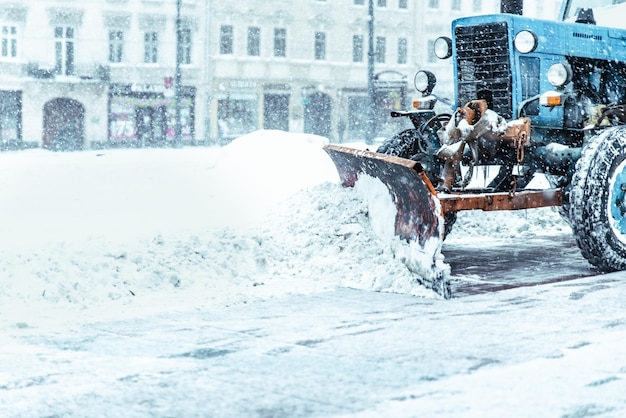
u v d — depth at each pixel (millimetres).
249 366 5676
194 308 7418
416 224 8336
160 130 50938
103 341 6367
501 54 9492
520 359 5750
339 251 8852
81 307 7414
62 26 48562
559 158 9477
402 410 4777
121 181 16703
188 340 6371
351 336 6438
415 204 8320
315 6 54938
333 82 55656
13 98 47844
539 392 5055
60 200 14156
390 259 8555
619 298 7707
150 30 50344
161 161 21312
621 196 8961
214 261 8578
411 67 58250
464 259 9977
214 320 7008
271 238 9234
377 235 8906
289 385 5262
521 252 10453
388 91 56938
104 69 49281
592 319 6895
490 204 8680
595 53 10070
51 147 48531
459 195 8570
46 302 7473
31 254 8273
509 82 9445
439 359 5777
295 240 9195
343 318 7035
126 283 7953
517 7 9977
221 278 8383
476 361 5719
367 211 9164
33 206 13445
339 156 9445
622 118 9789
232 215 11953
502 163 9211
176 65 50781
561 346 6066
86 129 49094
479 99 9680
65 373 5574
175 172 17828
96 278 7879
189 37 51406
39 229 11039
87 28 48969
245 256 8742
